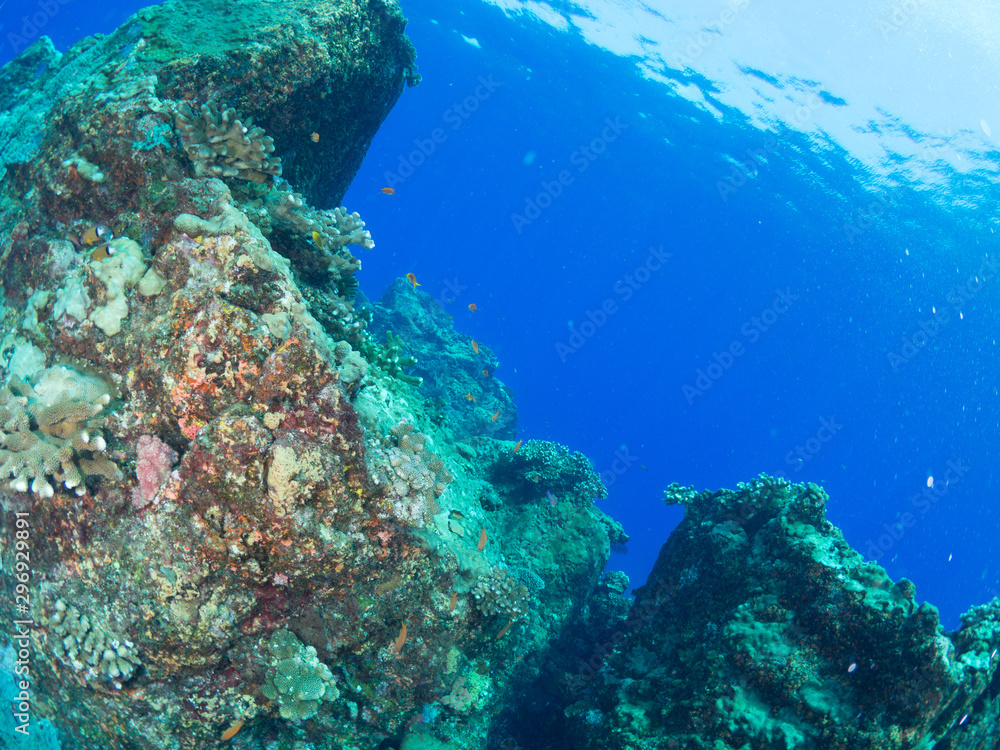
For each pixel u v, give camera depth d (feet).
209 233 14.46
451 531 21.11
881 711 17.88
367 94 27.12
